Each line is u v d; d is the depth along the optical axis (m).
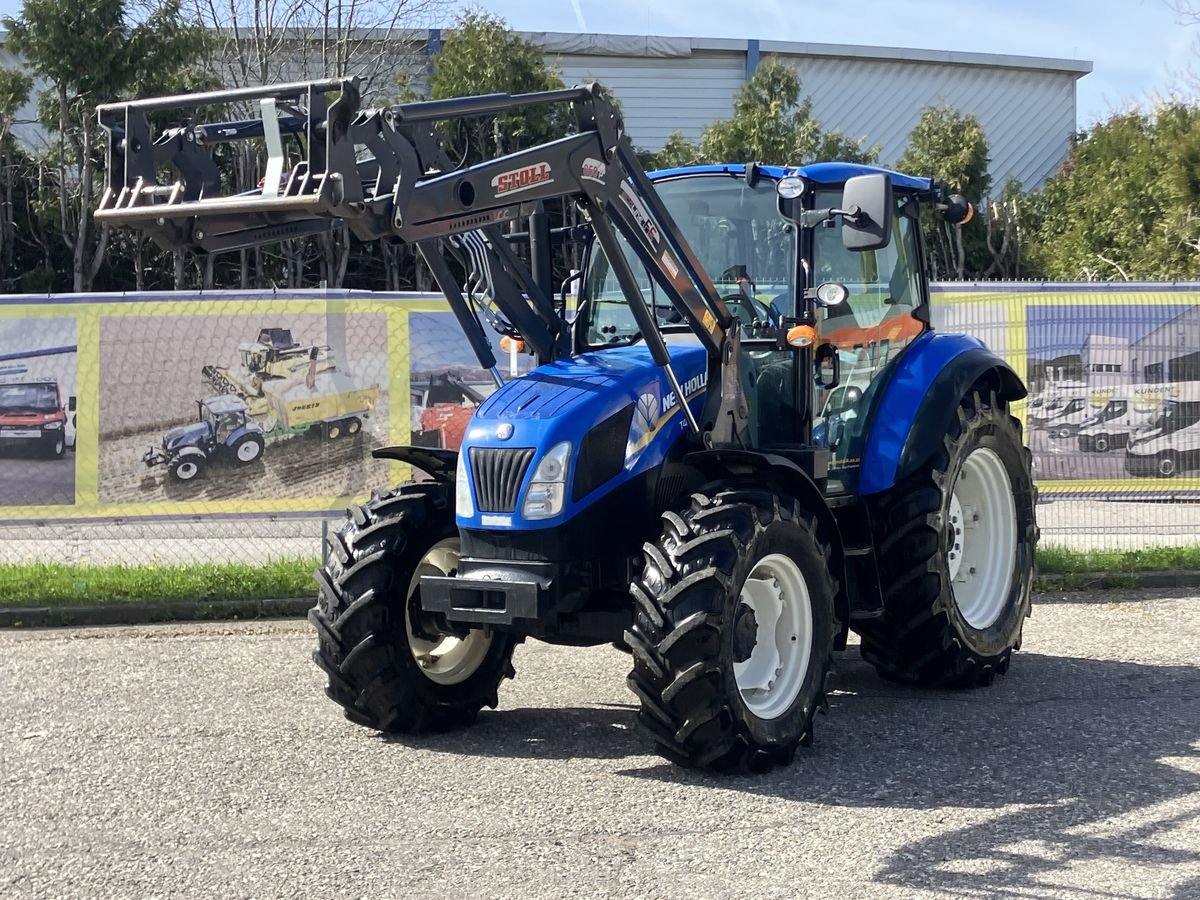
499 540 5.38
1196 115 20.36
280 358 9.40
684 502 5.46
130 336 9.33
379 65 18.69
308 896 3.93
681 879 4.05
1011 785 5.03
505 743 5.73
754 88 19.39
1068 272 20.31
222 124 5.02
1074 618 8.50
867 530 6.39
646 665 5.01
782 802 4.83
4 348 9.21
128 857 4.28
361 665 5.67
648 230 5.47
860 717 6.13
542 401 5.48
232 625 8.46
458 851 4.31
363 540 5.80
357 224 4.68
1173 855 4.25
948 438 6.55
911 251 7.01
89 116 15.03
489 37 16.84
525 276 6.21
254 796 4.92
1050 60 29.91
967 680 6.63
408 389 9.52
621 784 5.07
